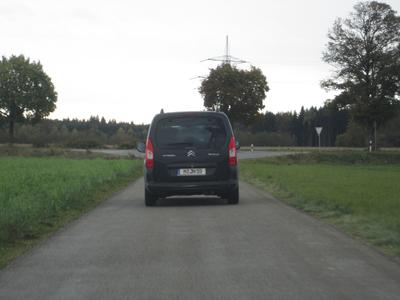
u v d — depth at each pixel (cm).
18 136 10594
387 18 6900
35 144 8669
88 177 2442
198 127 1553
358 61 6919
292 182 2467
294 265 804
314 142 15712
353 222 1216
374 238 1019
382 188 2131
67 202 1551
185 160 1538
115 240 1017
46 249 941
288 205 1570
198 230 1117
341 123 15238
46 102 10106
